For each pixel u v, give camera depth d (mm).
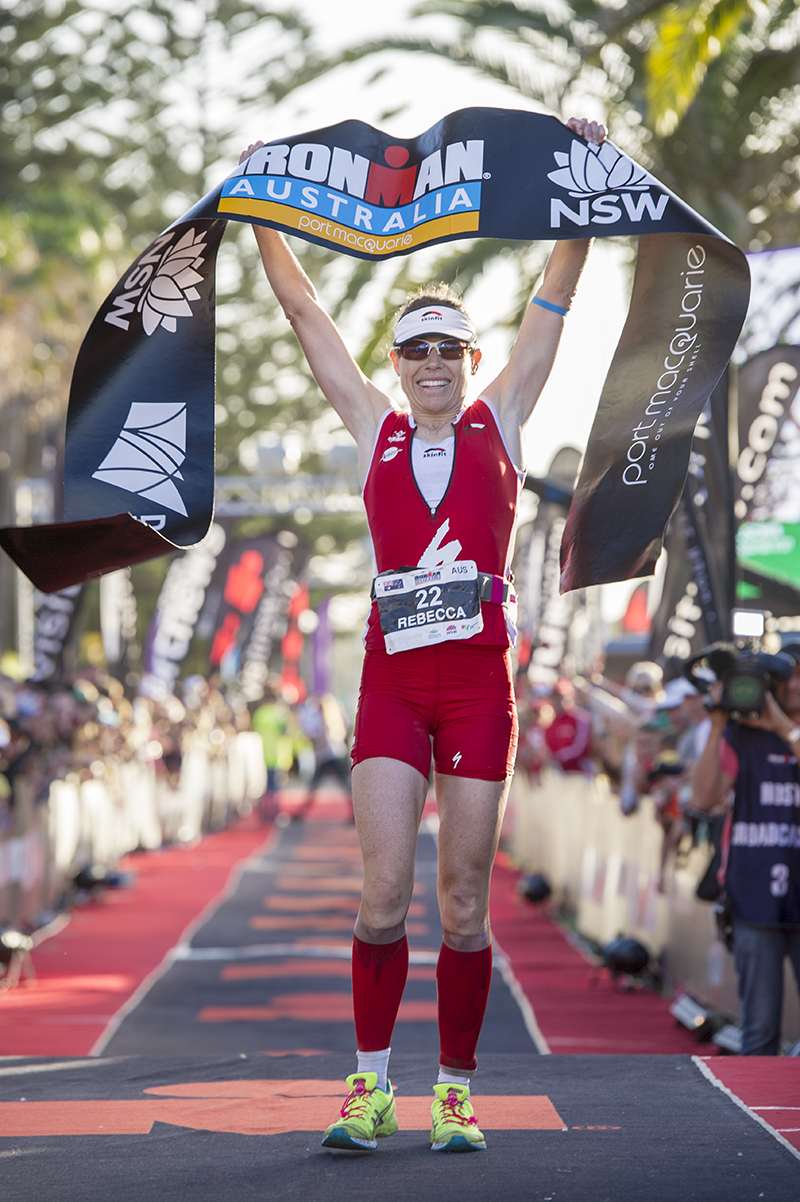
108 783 20359
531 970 13367
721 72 15961
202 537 5371
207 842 29297
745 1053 7684
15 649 40719
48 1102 5430
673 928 11484
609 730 13914
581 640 22328
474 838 4688
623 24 14391
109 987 12211
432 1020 10766
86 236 37438
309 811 40031
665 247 5352
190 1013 11031
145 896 19078
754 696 7512
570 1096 5383
